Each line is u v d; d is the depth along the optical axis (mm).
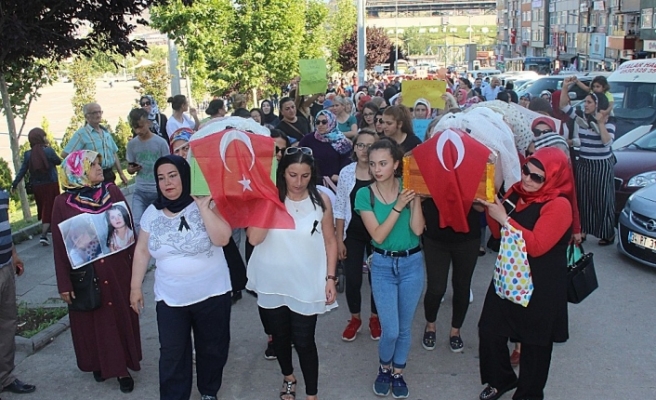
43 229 9203
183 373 4324
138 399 4723
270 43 19031
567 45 60844
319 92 9617
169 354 4230
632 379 4852
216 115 8531
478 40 133250
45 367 5266
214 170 3971
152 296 6938
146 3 7457
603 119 7918
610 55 46000
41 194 9188
